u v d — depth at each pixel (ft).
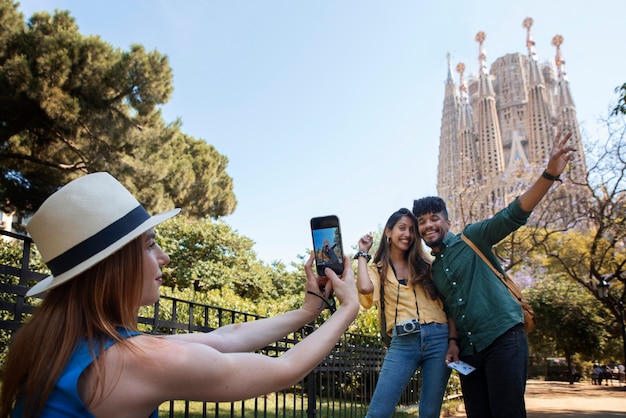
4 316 14.98
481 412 9.39
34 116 40.81
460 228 68.39
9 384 3.35
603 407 34.86
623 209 48.32
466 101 255.09
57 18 41.04
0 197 43.11
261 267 46.65
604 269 57.57
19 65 35.88
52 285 3.36
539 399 42.70
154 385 3.15
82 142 41.96
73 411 3.04
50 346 3.23
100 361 3.14
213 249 42.83
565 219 52.80
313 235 5.10
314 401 14.25
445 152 255.29
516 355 8.63
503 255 55.83
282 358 3.61
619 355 85.05
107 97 42.14
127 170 43.88
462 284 9.34
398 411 22.11
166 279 40.52
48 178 46.55
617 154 47.62
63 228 3.45
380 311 10.90
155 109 45.42
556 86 252.21
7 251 17.61
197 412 17.54
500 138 250.98
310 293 4.99
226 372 3.28
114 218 3.53
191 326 9.61
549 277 70.74
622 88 22.04
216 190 75.05
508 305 8.89
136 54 41.52
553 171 8.41
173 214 3.92
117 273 3.52
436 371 9.79
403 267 10.82
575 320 66.33
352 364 17.69
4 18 37.58
